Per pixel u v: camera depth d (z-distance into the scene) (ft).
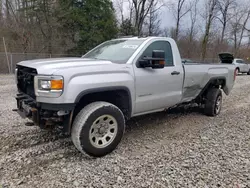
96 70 10.56
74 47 68.08
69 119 10.19
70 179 9.07
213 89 18.90
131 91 11.89
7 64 52.24
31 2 62.08
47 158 10.76
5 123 15.37
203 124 16.70
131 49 13.07
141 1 89.86
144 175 9.43
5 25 64.64
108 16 73.72
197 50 114.32
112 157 11.02
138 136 13.99
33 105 10.38
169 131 15.02
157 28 101.60
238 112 20.76
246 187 8.70
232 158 11.08
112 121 11.19
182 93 15.56
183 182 8.98
